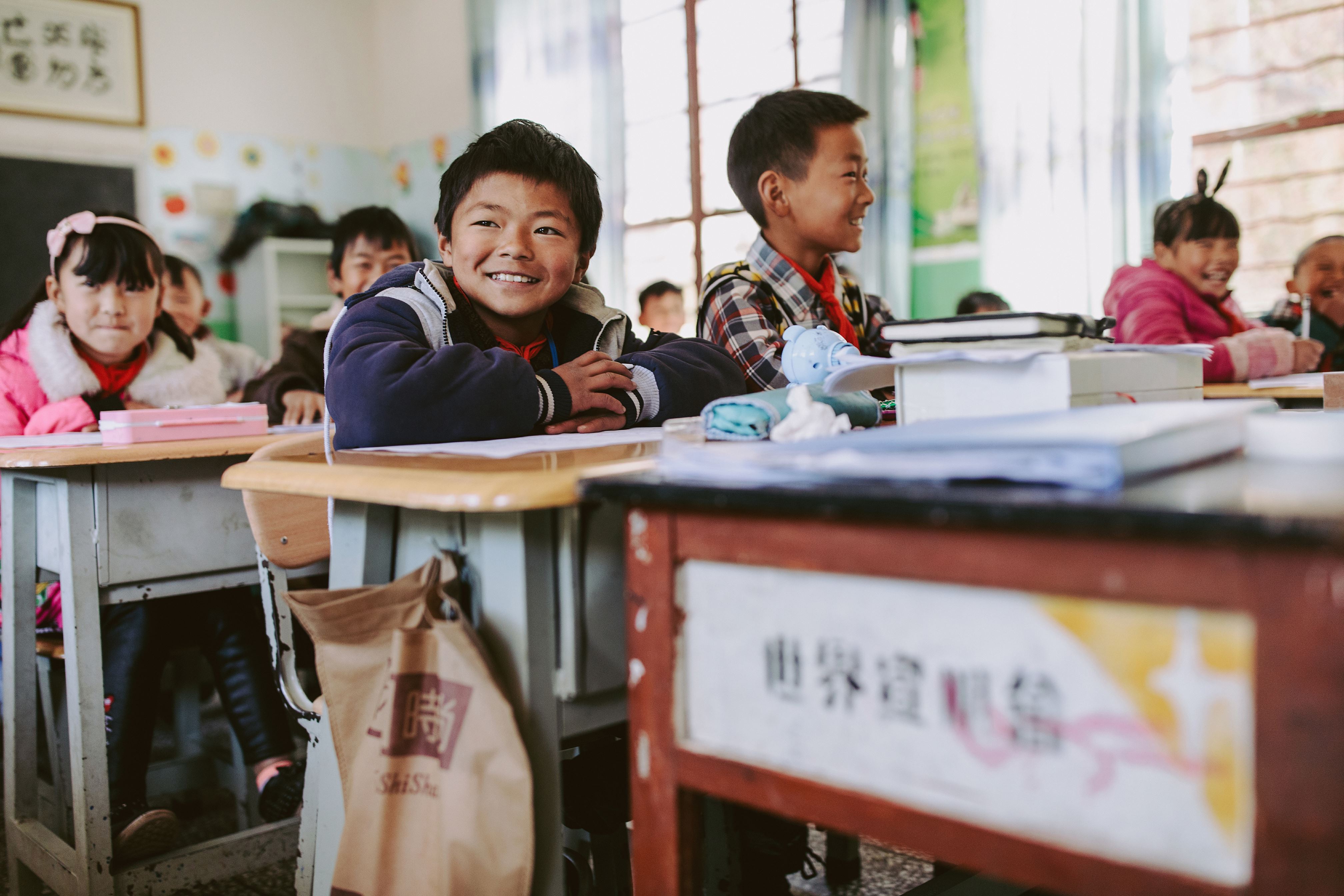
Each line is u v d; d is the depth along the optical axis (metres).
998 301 3.15
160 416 1.52
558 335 1.38
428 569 0.74
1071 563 0.43
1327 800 0.37
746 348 1.52
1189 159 3.26
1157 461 0.48
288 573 1.24
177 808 1.83
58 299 2.52
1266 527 0.36
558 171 1.26
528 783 0.67
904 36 3.62
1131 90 3.22
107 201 4.54
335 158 5.32
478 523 0.75
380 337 1.11
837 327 1.66
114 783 1.46
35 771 1.50
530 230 1.24
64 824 1.58
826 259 1.71
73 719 1.37
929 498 0.44
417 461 0.79
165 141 4.73
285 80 5.13
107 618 1.54
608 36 4.55
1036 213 3.42
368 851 0.71
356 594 0.73
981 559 0.45
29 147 4.32
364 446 1.03
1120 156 3.25
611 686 0.74
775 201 1.62
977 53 3.49
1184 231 2.57
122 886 1.36
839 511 0.46
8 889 1.55
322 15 5.28
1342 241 2.90
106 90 4.54
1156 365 0.82
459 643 0.69
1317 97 3.09
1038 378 0.73
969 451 0.48
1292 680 0.38
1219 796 0.40
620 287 4.57
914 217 3.71
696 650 0.57
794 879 1.45
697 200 4.38
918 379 0.81
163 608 1.55
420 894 0.69
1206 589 0.39
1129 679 0.42
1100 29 3.28
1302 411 0.70
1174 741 0.41
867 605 0.50
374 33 5.49
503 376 1.07
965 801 0.47
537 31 4.78
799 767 0.53
